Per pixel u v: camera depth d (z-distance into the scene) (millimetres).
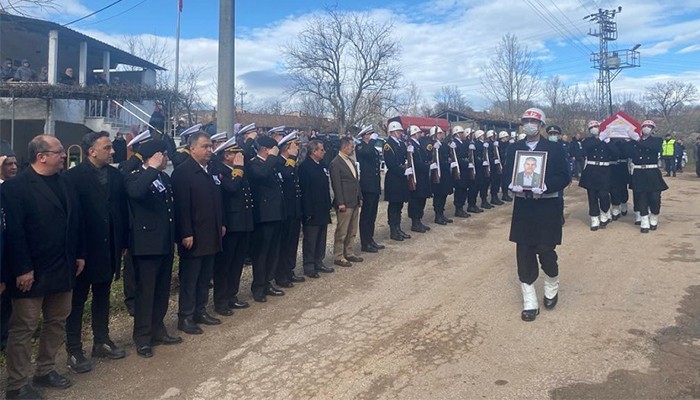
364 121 32250
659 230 10617
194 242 5621
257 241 6637
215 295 6242
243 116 34938
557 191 5945
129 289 6363
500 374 4637
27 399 4250
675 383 4402
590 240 9852
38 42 22609
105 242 4875
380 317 6066
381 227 11289
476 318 5984
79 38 21750
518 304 6426
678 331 5492
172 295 7016
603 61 40312
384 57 33156
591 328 5629
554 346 5195
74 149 14305
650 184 10352
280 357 5059
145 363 4992
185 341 5488
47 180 4375
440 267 8172
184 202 5551
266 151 6520
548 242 5895
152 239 5078
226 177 6051
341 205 8125
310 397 4297
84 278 4789
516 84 42812
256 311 6363
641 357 4910
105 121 19703
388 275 7777
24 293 4168
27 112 18531
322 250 7898
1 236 4059
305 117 32094
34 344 5344
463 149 12281
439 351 5133
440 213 11648
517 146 6094
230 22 9148
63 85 17469
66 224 4383
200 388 4488
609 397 4203
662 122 52250
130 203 5090
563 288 7008
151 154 4992
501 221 11984
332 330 5707
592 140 10734
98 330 5090
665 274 7516
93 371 4844
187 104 21828
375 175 9031
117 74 26297
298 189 7316
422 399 4234
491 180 14086
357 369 4773
